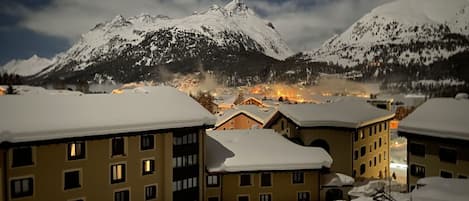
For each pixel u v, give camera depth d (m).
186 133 47.72
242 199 50.75
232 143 55.19
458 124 47.16
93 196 41.12
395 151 102.38
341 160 59.19
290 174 51.47
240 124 93.81
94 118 41.09
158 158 45.34
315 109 64.25
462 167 46.16
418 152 51.31
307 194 51.94
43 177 38.25
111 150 42.19
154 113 45.03
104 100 44.94
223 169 48.56
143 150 44.28
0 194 35.78
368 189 53.03
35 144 36.88
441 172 48.53
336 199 53.19
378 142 68.12
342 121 58.22
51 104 41.62
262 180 51.03
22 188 37.38
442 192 38.62
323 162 50.66
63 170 39.34
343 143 59.00
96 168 41.25
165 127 44.06
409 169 52.59
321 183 52.34
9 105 39.50
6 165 36.16
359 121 58.44
